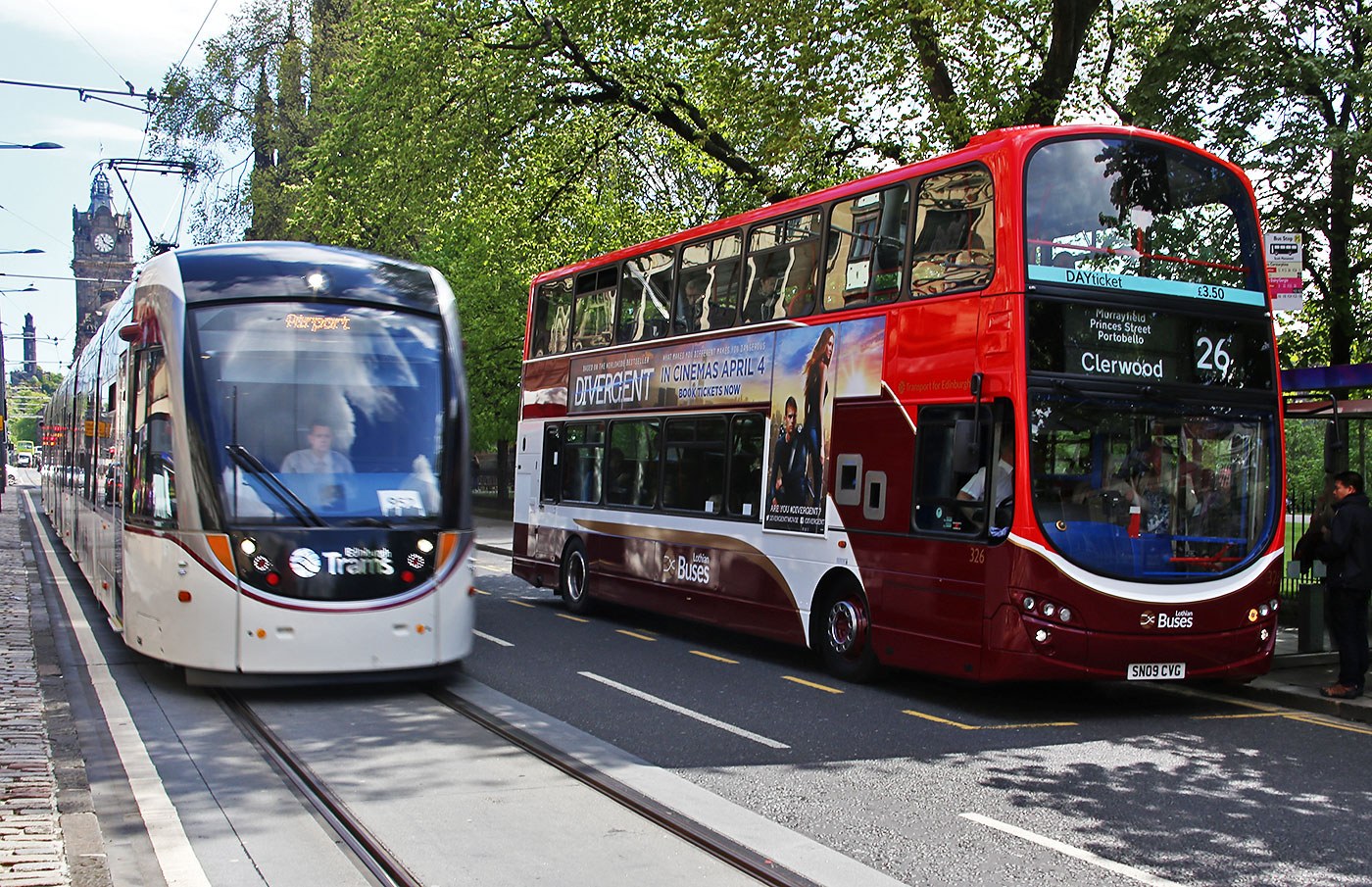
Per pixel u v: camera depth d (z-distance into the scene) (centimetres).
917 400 1062
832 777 761
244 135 4016
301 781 718
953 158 1054
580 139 2570
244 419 980
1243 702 1070
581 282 1741
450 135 2389
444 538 1009
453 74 2391
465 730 872
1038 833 642
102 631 1334
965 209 1033
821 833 635
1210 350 1037
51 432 2962
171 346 1001
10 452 12088
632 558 1531
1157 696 1100
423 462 1024
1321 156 1478
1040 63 2002
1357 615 1017
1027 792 731
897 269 1106
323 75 3878
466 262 3556
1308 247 1576
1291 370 1236
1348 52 1468
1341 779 773
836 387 1166
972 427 966
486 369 3753
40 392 12212
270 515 958
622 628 1526
